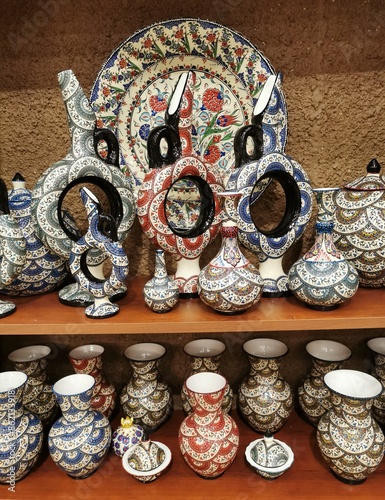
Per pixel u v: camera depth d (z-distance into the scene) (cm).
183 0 97
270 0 97
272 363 99
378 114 102
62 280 98
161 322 79
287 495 87
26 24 98
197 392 86
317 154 104
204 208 90
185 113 83
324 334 115
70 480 91
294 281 83
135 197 98
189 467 95
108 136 85
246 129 83
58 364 116
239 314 82
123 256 81
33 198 82
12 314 84
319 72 100
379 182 91
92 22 98
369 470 85
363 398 83
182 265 92
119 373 117
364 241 87
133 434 95
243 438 102
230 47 94
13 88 101
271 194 104
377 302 87
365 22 97
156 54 95
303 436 104
